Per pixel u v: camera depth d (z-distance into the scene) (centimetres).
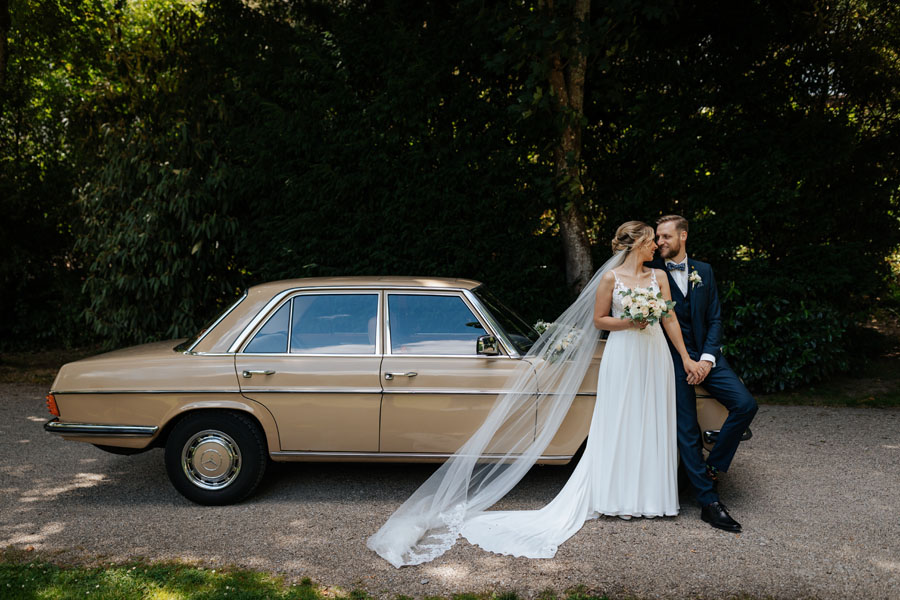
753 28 775
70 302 1048
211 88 830
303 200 758
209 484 443
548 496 462
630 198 777
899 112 830
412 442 434
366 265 771
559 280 786
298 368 434
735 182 745
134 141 792
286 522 416
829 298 817
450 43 751
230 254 823
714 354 414
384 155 743
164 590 328
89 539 393
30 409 735
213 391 432
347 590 330
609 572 348
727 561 359
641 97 765
